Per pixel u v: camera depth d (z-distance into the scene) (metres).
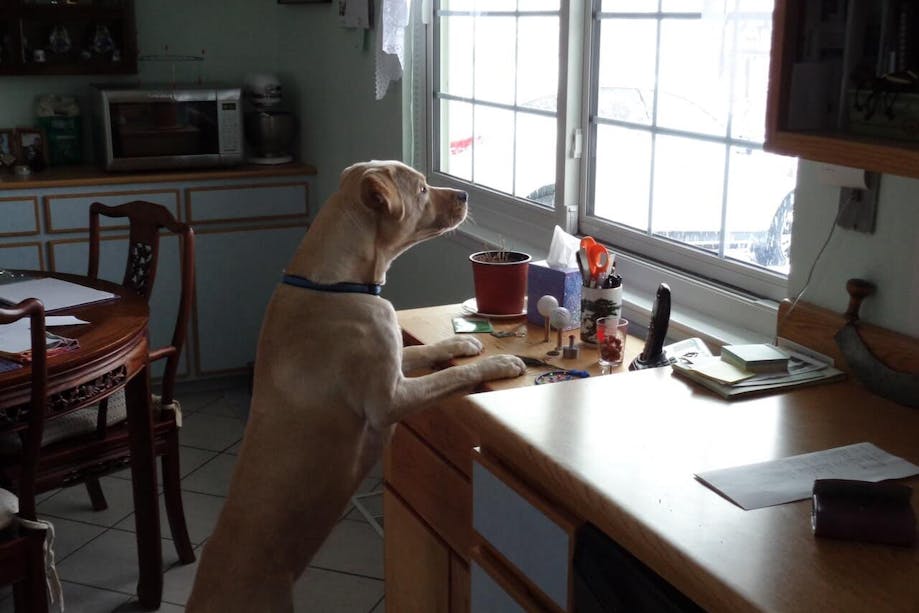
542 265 2.12
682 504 1.18
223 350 4.18
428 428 2.02
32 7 3.82
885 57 1.26
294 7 4.21
